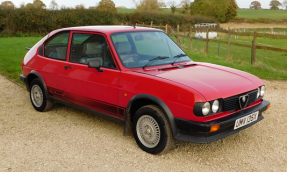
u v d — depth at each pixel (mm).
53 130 4758
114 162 3684
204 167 3576
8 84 7867
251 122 3896
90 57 4484
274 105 6148
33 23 31641
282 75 9125
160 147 3721
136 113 3943
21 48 16391
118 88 4043
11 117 5395
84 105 4703
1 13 30203
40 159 3770
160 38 4855
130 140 4348
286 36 10172
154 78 3719
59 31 5203
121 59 4129
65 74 4824
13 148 4094
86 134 4582
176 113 3506
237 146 4176
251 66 10578
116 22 37844
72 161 3711
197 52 16312
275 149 4082
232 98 3605
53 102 5539
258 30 45219
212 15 68500
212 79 3824
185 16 47031
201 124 3346
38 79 5488
